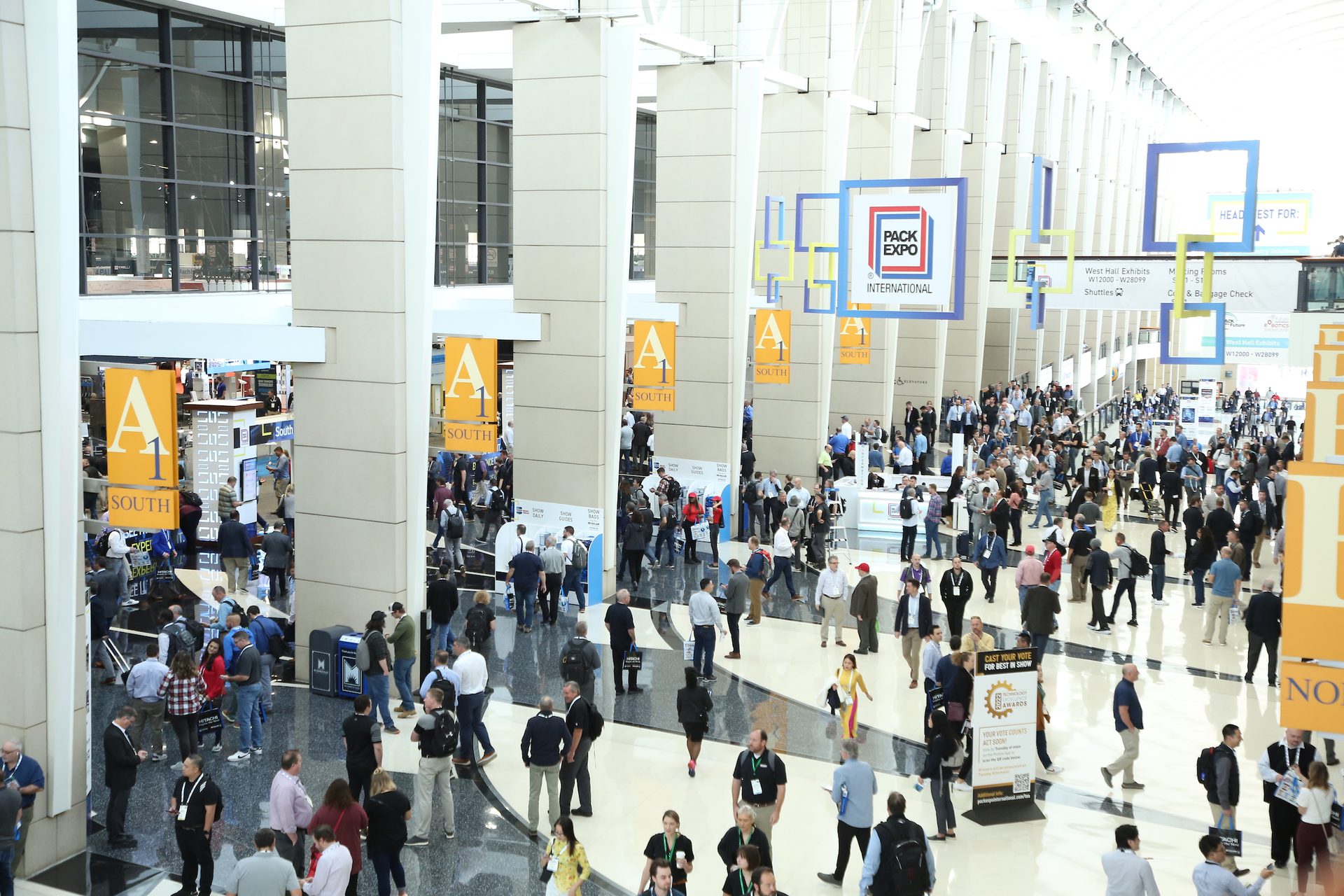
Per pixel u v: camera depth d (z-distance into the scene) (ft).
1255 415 154.71
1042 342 148.46
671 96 76.02
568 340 62.90
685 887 28.58
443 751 33.78
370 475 48.01
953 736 35.19
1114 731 44.34
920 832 27.45
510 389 90.38
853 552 74.95
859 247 56.29
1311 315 69.05
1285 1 155.33
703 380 77.41
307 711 45.16
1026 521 84.43
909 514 70.90
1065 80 150.71
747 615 59.62
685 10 74.95
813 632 57.11
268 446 84.02
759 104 74.38
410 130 46.70
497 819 35.73
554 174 62.13
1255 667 50.08
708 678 49.26
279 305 65.51
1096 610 58.34
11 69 31.07
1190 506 69.97
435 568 63.46
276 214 70.28
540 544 62.69
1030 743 36.96
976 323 125.70
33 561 31.96
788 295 88.43
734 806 30.50
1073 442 99.09
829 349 89.97
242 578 59.21
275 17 65.46
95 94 57.67
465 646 40.37
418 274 47.03
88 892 30.73
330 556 49.06
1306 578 21.54
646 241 115.75
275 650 45.09
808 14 85.15
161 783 37.78
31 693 31.99
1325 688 21.61
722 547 75.97
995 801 36.47
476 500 76.89
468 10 62.49
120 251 59.41
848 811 31.37
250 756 40.09
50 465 32.04
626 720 44.65
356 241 47.29
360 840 31.09
